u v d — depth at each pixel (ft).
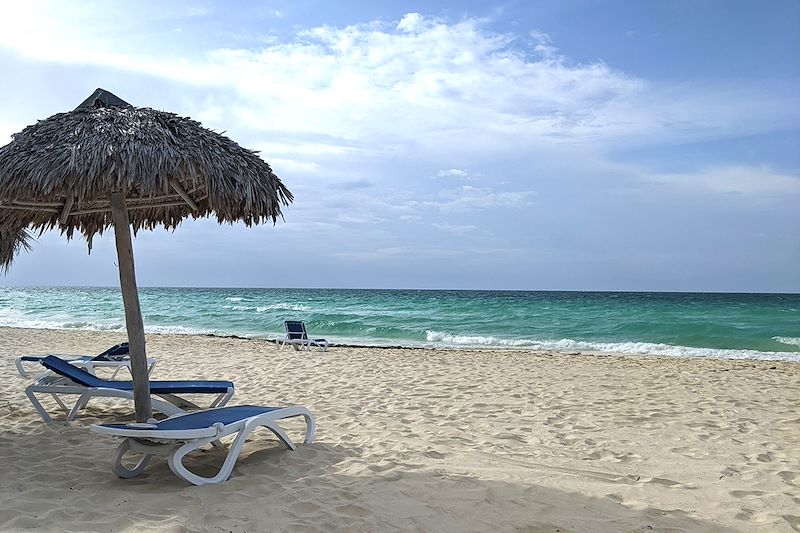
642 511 12.38
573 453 17.26
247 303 162.61
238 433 14.19
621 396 26.94
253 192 14.76
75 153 12.91
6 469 14.58
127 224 15.44
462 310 122.42
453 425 20.76
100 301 175.42
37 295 241.55
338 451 16.47
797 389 29.22
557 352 57.00
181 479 13.94
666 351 61.72
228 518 11.21
